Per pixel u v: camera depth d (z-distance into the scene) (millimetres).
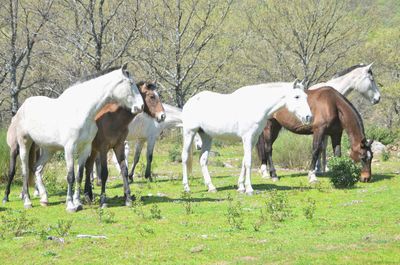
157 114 13148
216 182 17000
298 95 13602
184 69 34500
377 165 20750
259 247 8852
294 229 10047
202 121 14586
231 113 14070
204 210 12000
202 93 15000
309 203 12500
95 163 17000
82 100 11867
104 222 10930
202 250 8773
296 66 41812
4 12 30516
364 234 9492
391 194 13250
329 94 15805
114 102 12094
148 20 32312
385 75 51125
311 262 7859
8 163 17344
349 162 14773
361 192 13789
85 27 29500
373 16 41719
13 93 28094
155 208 11391
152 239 9555
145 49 32312
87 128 11938
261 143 17562
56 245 9297
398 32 47719
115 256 8617
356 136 15516
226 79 36031
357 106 47688
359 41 41531
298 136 22375
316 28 39844
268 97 13773
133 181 17828
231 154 29094
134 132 17234
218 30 33531
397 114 49500
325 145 17594
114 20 31844
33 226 10773
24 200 13078
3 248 9242
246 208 12078
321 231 9812
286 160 21469
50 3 29469
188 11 34375
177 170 21609
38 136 12516
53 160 21203
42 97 12883
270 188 15109
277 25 40094
